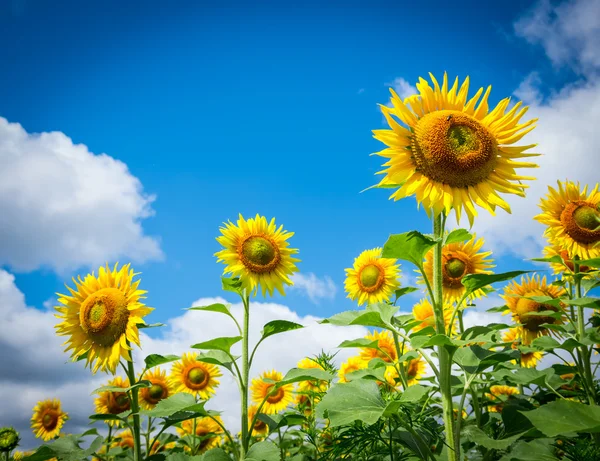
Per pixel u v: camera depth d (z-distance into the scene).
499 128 0.73
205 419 1.66
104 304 0.98
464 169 0.69
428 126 0.70
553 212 1.14
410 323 0.76
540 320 1.17
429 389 0.62
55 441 0.97
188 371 1.64
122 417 0.93
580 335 0.93
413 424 0.66
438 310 0.63
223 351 0.91
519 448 0.64
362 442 0.66
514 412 0.71
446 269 1.18
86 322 0.99
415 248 0.63
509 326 0.78
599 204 1.11
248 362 0.92
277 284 1.27
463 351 0.70
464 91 0.75
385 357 1.25
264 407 1.56
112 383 1.47
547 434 0.46
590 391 0.88
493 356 0.61
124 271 1.05
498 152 0.73
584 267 1.07
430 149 0.69
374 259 1.56
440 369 0.60
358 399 0.63
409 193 0.67
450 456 0.57
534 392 0.96
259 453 0.80
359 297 1.55
